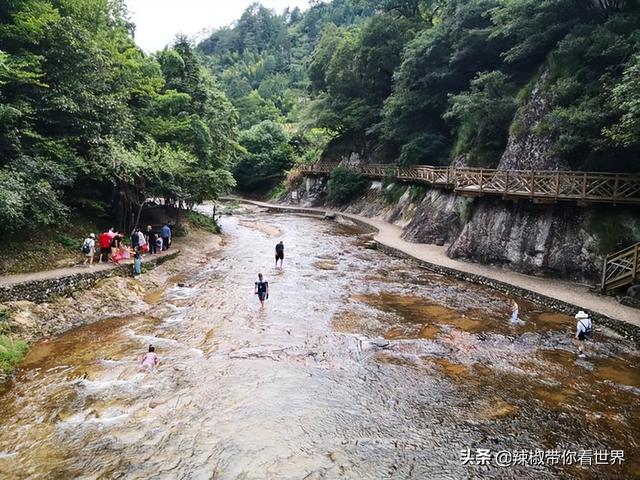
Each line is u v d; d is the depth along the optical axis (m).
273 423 9.16
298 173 57.56
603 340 13.44
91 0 23.94
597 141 17.48
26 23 17.22
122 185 22.11
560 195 17.89
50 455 8.02
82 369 11.22
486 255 21.81
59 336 13.18
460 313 15.94
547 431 9.06
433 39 33.66
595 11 21.92
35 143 17.39
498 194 20.38
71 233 19.25
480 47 30.45
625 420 9.42
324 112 50.19
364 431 9.00
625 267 16.02
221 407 9.72
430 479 7.66
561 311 15.90
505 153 23.08
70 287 15.00
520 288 17.73
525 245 20.19
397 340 13.47
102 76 20.41
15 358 11.38
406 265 23.50
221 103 35.78
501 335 13.90
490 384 10.91
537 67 24.92
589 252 18.00
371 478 7.63
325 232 35.25
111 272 17.09
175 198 25.59
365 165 46.50
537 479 7.72
